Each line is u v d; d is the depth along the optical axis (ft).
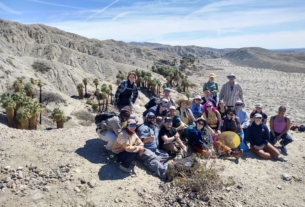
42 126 144.25
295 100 312.29
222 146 20.68
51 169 15.37
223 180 16.22
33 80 208.33
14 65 249.96
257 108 25.00
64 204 12.51
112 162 17.29
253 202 14.16
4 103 108.88
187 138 21.36
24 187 13.32
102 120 18.51
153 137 18.12
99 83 298.56
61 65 308.19
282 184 16.72
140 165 17.81
